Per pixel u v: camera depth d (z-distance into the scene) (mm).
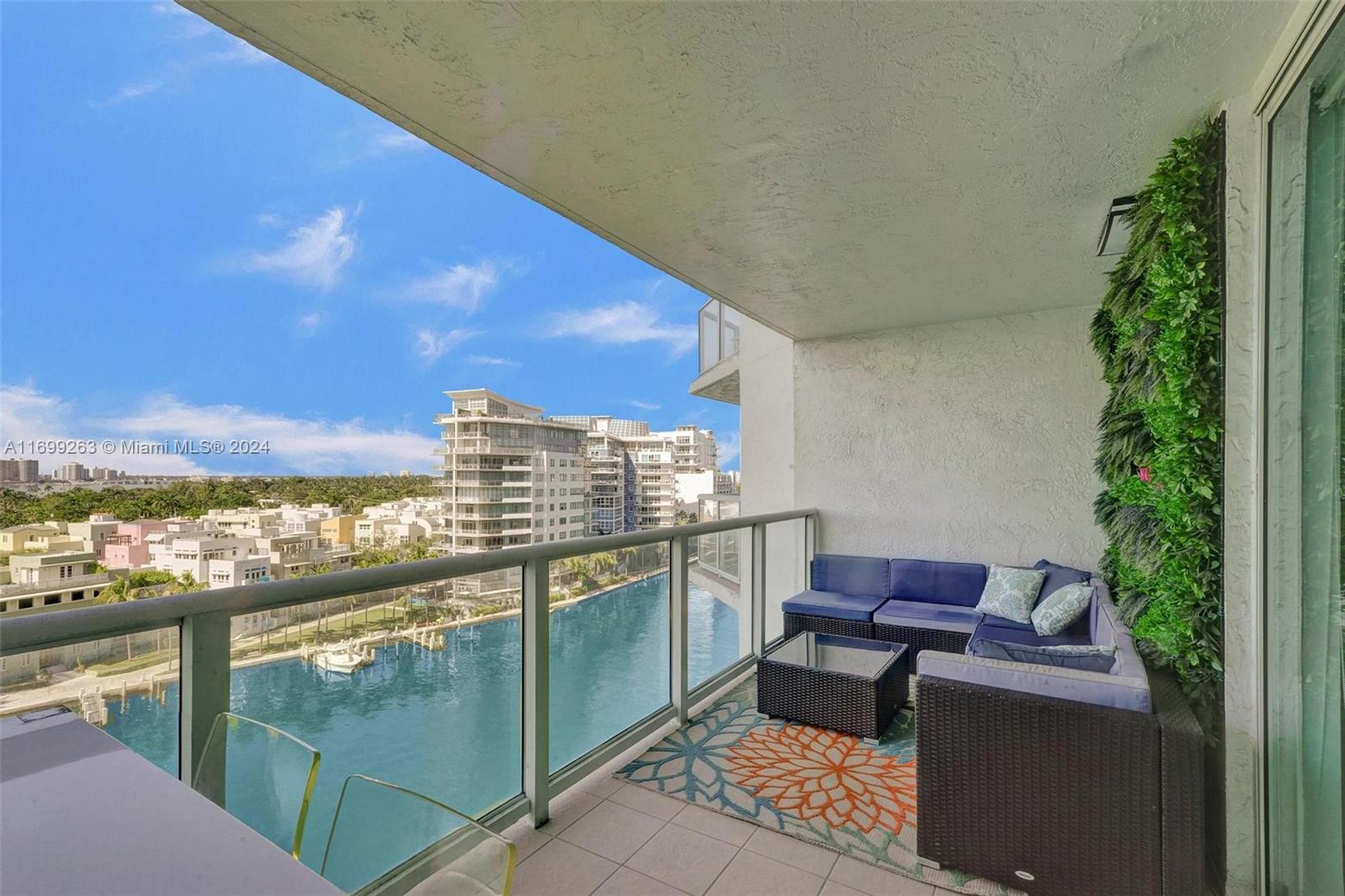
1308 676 1572
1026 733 1899
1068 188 2438
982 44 1613
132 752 1057
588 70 1719
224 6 1473
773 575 5328
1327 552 1471
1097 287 3736
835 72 1730
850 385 5008
